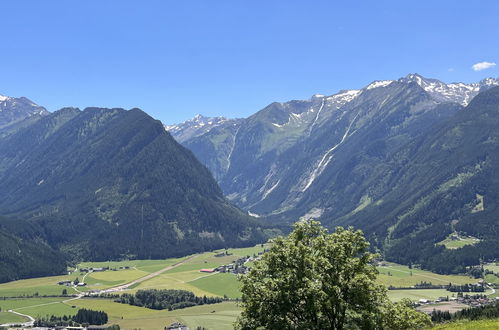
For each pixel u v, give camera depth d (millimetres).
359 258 61125
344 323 61719
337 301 58250
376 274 63281
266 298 61156
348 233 62938
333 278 59625
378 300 64125
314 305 57156
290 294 59281
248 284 62625
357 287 58656
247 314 63344
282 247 63406
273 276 62594
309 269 60188
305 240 64875
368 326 59188
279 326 59219
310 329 58781
